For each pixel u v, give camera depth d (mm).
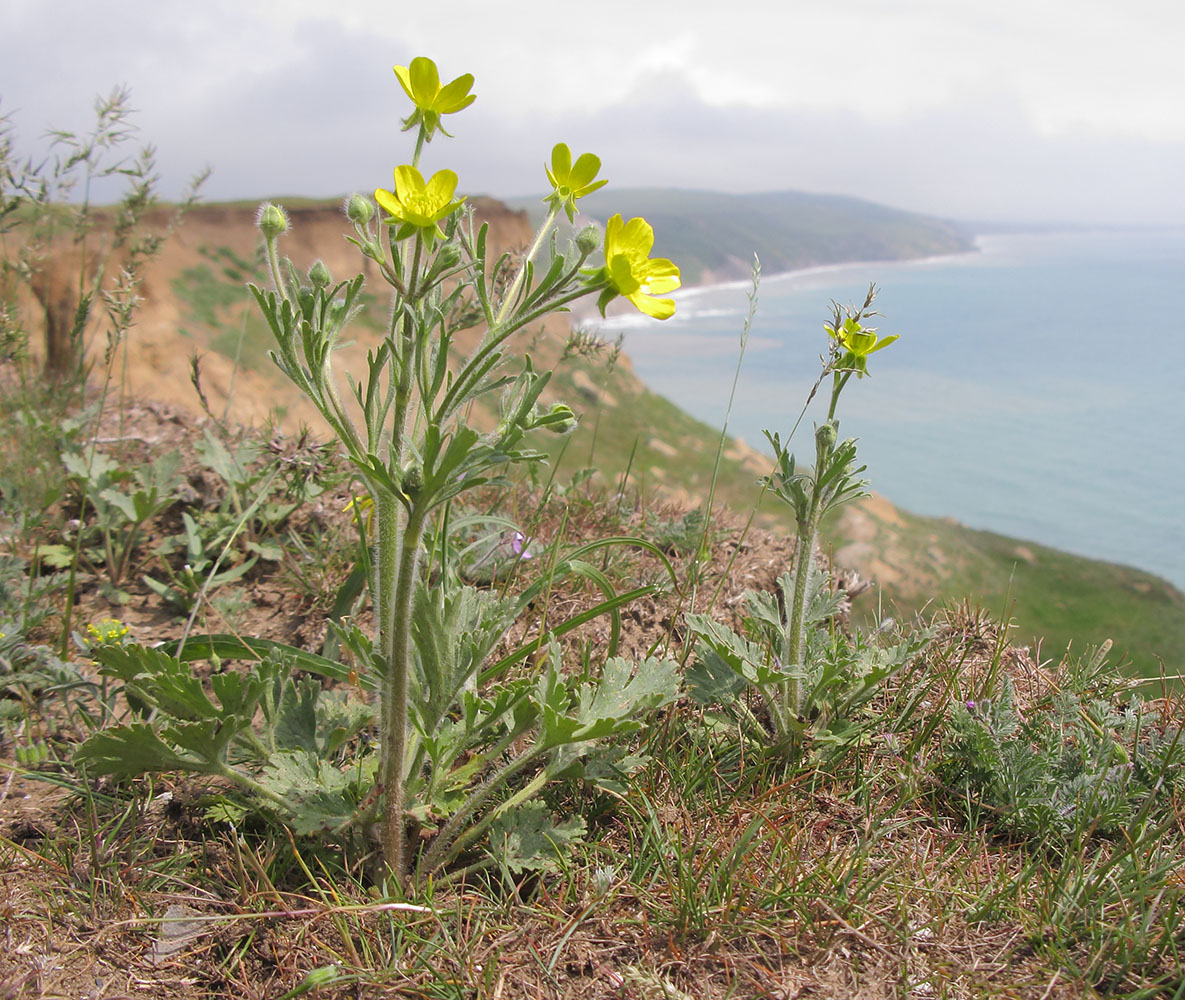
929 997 1577
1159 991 1565
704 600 3049
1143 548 82875
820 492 2129
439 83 1547
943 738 2336
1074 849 1972
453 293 1582
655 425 19562
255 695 1644
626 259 1365
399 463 1532
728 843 1927
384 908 1591
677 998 1556
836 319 2086
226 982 1591
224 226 13359
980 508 95688
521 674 2469
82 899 1729
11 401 3402
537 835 1824
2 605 2625
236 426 4426
